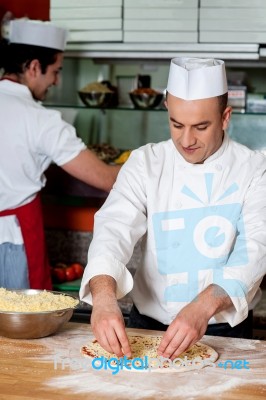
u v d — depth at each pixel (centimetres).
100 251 204
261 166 219
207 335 219
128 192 218
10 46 310
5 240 304
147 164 221
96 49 365
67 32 325
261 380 182
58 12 365
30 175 305
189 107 197
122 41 360
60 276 341
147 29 356
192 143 202
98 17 360
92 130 397
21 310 209
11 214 305
